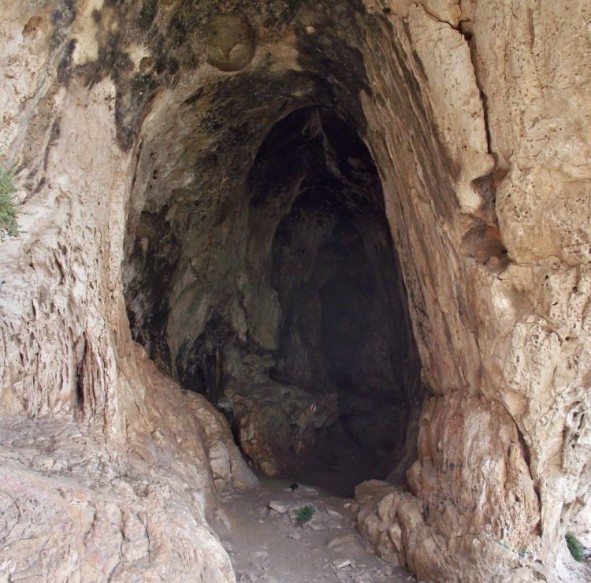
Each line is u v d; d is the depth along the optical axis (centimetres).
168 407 753
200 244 958
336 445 1297
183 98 738
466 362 608
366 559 643
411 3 570
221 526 685
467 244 594
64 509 419
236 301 1109
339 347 1585
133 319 849
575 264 512
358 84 731
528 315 532
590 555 632
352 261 1455
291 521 727
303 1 674
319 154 1112
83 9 497
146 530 447
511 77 510
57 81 499
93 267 557
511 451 553
